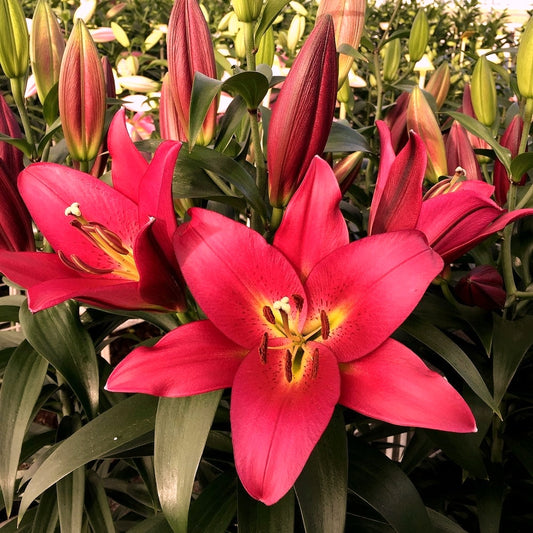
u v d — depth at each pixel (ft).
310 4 4.60
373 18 5.16
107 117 1.99
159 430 1.29
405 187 1.29
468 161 2.10
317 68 1.35
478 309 1.81
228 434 1.76
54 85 1.80
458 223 1.39
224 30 3.87
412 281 1.15
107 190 1.40
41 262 1.38
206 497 1.56
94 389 1.54
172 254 1.27
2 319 1.80
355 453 1.54
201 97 1.34
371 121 3.74
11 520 2.02
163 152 1.21
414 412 1.10
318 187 1.25
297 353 1.24
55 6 4.04
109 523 1.86
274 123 1.40
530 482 2.23
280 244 1.29
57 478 1.37
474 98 2.12
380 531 1.71
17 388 1.59
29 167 1.41
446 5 5.57
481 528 1.98
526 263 2.06
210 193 1.57
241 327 1.26
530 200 1.87
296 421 1.12
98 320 1.85
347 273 1.21
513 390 1.98
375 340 1.19
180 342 1.24
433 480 2.29
